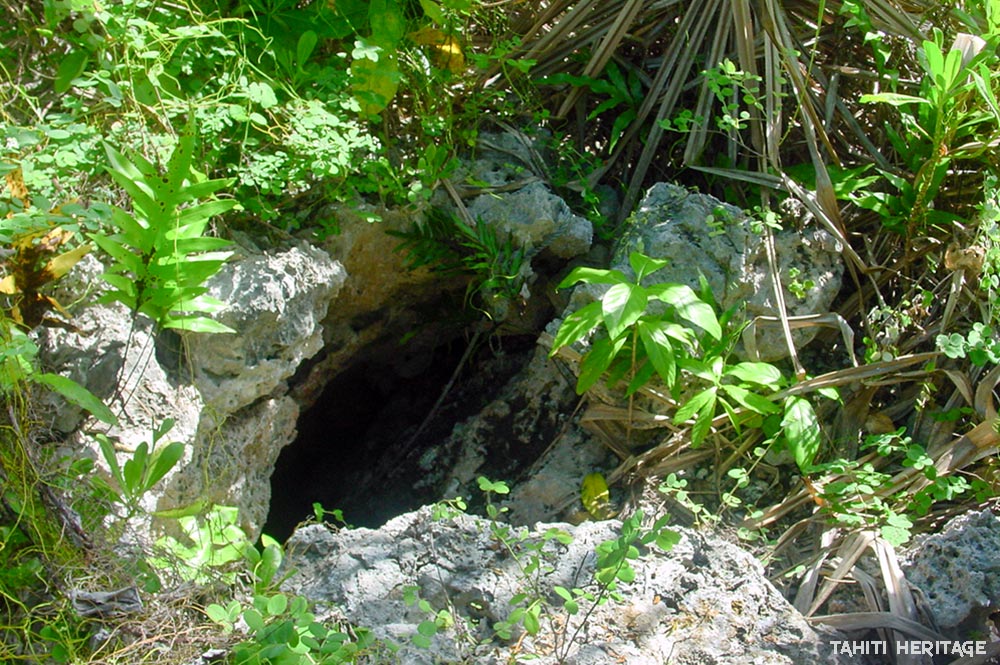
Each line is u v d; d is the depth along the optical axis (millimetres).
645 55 3721
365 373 4082
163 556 2484
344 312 3629
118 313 2693
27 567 2371
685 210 3236
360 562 2617
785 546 3000
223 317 2789
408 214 3352
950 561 2693
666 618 2514
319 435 4086
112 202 2793
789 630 2527
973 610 2637
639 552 2650
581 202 3580
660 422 3180
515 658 2375
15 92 2953
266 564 2457
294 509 3838
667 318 3107
